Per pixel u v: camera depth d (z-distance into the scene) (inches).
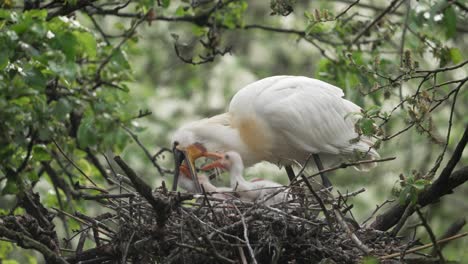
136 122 544.7
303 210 413.4
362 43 588.4
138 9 572.4
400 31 580.7
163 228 383.9
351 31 605.0
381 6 708.7
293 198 428.8
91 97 459.8
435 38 556.7
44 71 428.5
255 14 864.3
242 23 623.2
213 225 396.8
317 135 537.3
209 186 483.2
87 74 515.5
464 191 727.7
